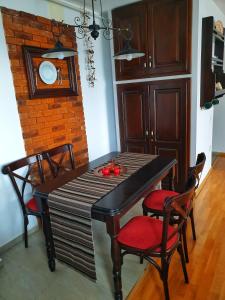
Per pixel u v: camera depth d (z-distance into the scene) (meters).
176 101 2.89
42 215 1.83
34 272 1.98
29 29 2.33
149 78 2.98
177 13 2.62
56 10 2.60
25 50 2.29
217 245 2.14
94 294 1.72
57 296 1.73
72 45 2.84
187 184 1.74
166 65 2.83
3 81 2.15
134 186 1.71
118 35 3.03
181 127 2.93
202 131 3.16
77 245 1.64
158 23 2.75
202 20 2.68
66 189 1.75
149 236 1.59
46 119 2.61
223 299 1.61
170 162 2.18
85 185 1.80
